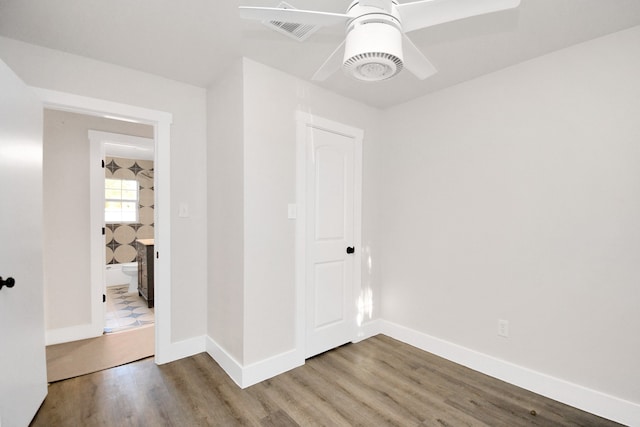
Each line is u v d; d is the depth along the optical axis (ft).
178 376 7.38
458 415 6.07
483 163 7.76
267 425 5.74
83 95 6.98
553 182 6.67
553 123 6.67
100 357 8.30
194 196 8.52
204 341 8.70
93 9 5.35
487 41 6.26
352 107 9.28
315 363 8.11
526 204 7.05
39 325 6.10
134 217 19.44
